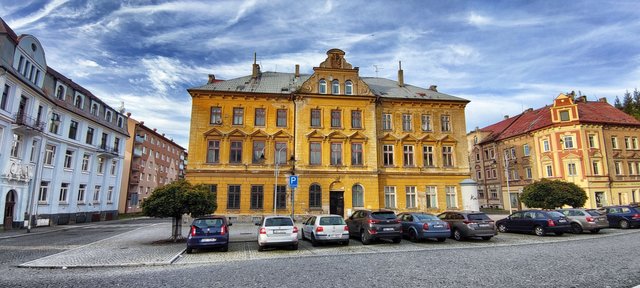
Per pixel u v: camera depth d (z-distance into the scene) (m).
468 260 11.18
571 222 21.44
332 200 31.23
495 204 56.31
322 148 31.69
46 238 22.30
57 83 34.38
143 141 64.81
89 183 40.47
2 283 8.99
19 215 29.28
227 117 31.41
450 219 19.00
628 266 9.59
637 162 46.22
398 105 34.56
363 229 17.11
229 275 9.54
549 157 46.41
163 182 76.06
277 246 15.24
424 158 34.12
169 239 19.31
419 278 8.64
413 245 16.20
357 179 31.41
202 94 31.38
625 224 24.06
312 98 32.41
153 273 10.17
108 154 43.34
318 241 16.11
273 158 31.11
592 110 49.00
